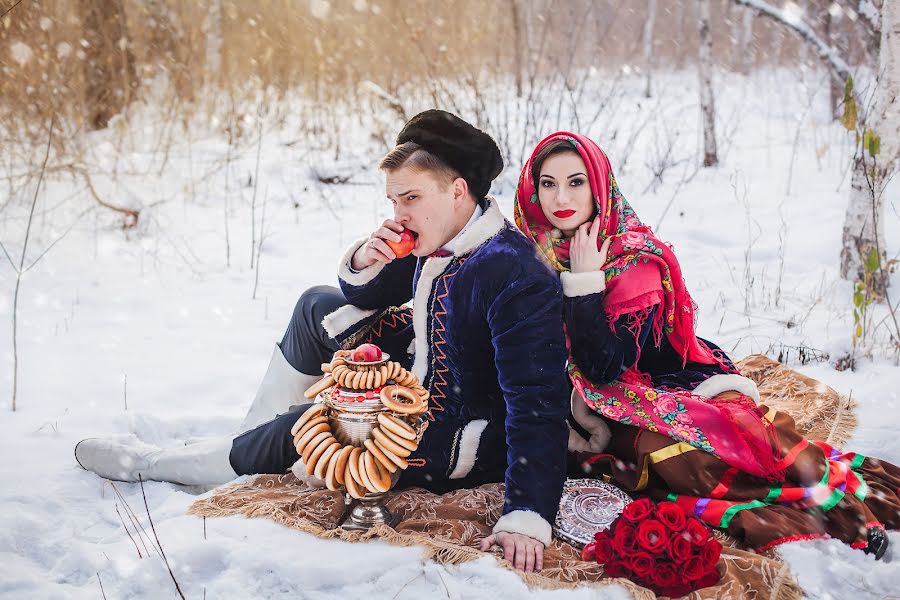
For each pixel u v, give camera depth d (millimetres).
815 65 14820
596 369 2957
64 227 6641
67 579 2586
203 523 2785
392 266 3100
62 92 8312
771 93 13836
